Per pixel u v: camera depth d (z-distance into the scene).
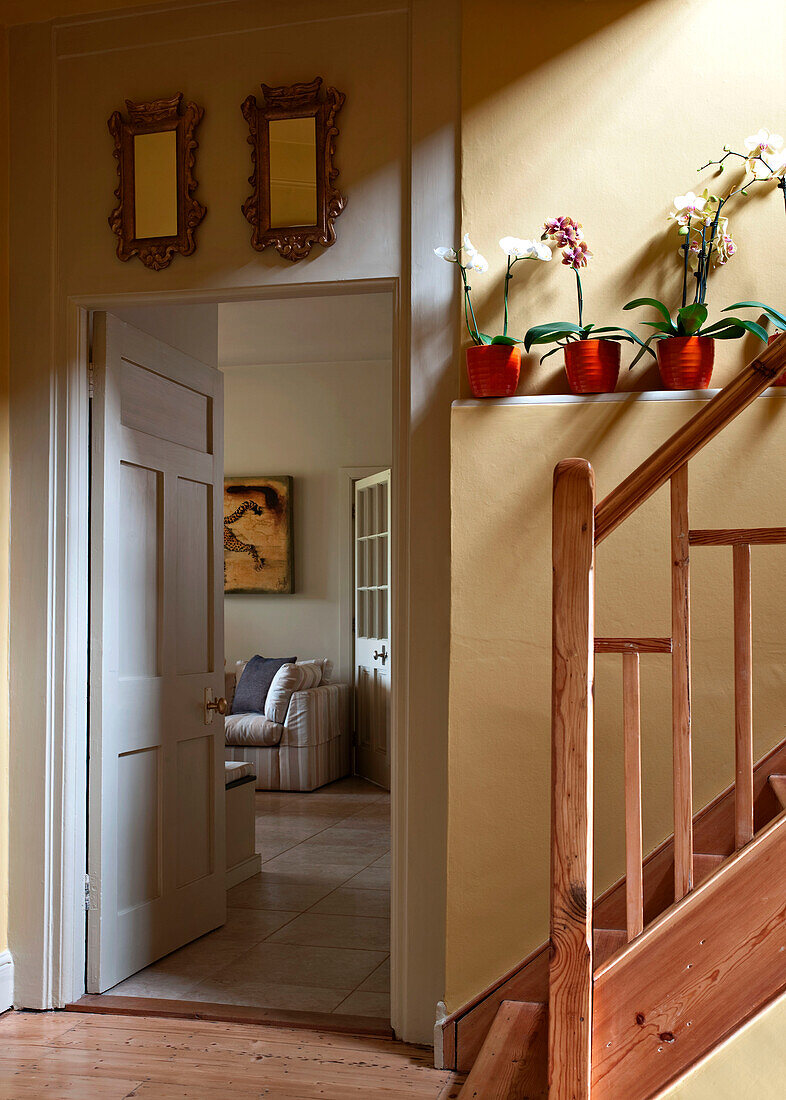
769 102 2.87
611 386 2.85
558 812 1.99
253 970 3.57
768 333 2.83
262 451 8.37
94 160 3.34
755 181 2.87
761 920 1.95
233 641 8.37
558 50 2.99
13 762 3.30
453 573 2.88
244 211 3.20
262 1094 2.65
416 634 3.04
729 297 2.87
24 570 3.32
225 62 3.25
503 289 3.00
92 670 3.34
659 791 2.75
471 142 3.02
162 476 3.75
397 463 3.11
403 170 3.12
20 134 3.38
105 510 3.37
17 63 3.39
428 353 3.05
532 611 2.84
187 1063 2.84
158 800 3.68
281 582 8.23
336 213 3.15
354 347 7.79
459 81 3.06
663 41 2.94
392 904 3.07
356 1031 3.06
